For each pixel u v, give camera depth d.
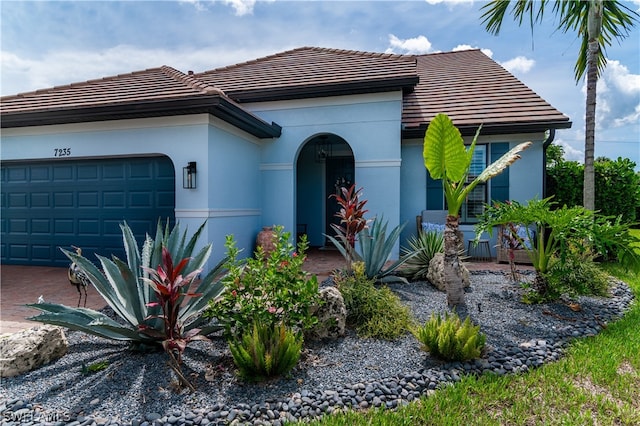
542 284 5.63
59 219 9.42
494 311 5.25
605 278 6.29
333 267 9.22
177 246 4.77
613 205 10.41
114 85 9.55
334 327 4.29
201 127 8.02
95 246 9.17
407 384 3.34
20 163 9.64
